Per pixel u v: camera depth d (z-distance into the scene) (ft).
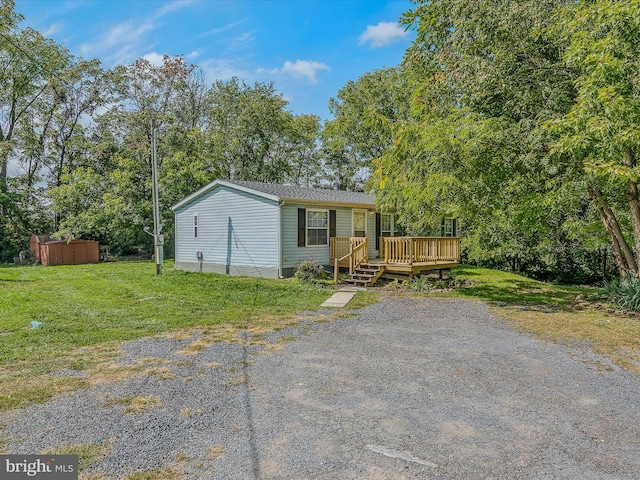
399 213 50.19
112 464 9.26
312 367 16.17
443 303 30.99
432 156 30.91
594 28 23.30
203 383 14.35
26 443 10.17
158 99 82.64
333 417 11.74
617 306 28.94
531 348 19.04
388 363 16.72
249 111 94.58
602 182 26.63
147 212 71.31
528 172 30.86
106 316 24.88
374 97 83.05
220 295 32.78
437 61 33.09
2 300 29.66
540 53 28.60
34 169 81.25
